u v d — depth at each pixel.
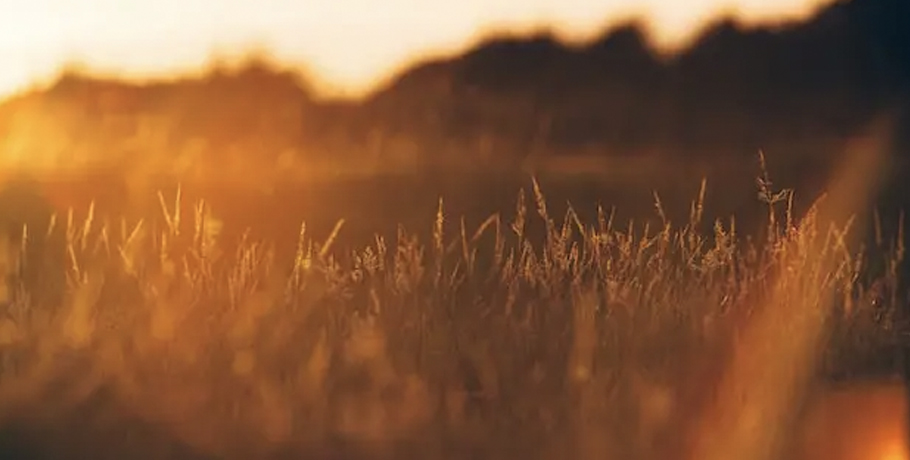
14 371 6.48
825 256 8.35
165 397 6.12
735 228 10.01
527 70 23.67
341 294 7.73
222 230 10.16
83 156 15.52
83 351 6.76
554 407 5.94
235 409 5.99
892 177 12.95
